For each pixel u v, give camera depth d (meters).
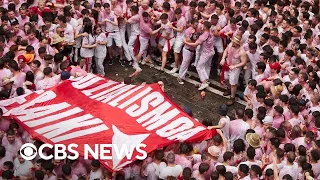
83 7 17.45
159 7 18.27
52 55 14.95
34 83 14.20
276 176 11.34
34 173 11.40
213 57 17.77
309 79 14.46
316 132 12.80
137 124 12.64
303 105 13.42
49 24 16.00
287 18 17.06
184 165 11.62
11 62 13.70
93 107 13.13
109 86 14.12
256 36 16.28
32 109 12.95
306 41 16.38
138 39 17.77
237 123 12.78
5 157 11.91
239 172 11.13
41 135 12.11
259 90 13.88
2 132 12.14
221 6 17.34
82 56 16.58
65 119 12.67
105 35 17.06
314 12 18.80
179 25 17.08
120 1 17.77
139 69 17.70
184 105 16.28
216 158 11.76
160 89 14.00
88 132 12.28
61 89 13.65
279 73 15.05
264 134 12.50
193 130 12.55
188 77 17.61
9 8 16.39
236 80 16.03
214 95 16.77
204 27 16.11
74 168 11.71
